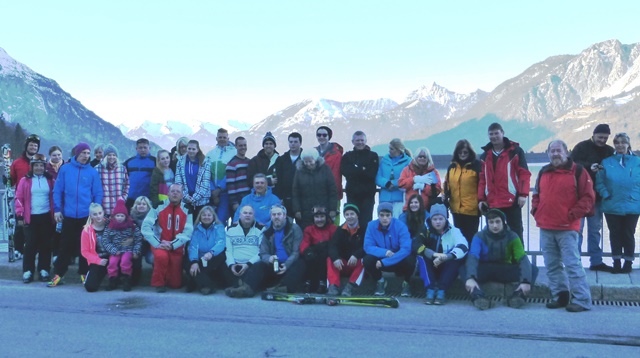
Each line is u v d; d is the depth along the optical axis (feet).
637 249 42.45
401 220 28.40
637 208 27.43
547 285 26.00
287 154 32.83
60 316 23.09
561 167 24.02
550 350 18.34
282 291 28.35
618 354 17.92
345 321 22.31
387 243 27.04
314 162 30.14
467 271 25.40
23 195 30.32
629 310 23.62
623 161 27.71
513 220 27.48
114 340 19.66
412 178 29.32
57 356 17.93
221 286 29.14
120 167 32.68
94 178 30.94
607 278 26.73
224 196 33.32
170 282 28.84
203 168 31.53
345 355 17.94
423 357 17.71
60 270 30.17
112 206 32.12
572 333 20.30
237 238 28.50
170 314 23.53
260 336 20.16
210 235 28.81
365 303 25.03
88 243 28.78
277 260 27.55
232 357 17.81
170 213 28.94
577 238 24.08
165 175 32.60
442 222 26.12
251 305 25.20
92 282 28.22
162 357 17.84
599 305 24.63
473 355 17.85
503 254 25.64
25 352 18.33
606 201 27.94
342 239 27.66
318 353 18.16
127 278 28.55
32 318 22.72
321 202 30.37
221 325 21.71
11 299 26.30
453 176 28.76
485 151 27.96
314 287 28.22
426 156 29.32
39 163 30.58
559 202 23.81
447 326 21.45
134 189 33.55
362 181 30.89
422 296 27.27
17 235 34.42
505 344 19.04
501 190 27.07
